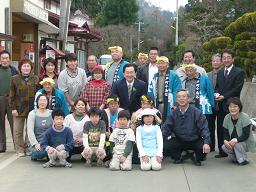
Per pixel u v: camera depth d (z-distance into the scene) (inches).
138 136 194.9
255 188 160.4
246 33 370.9
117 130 193.6
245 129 200.2
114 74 230.5
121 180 171.8
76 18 923.4
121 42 1250.6
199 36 820.6
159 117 204.7
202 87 219.5
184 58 226.2
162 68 214.8
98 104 219.5
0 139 225.3
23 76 217.0
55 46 588.1
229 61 221.6
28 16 444.5
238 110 200.5
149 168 189.5
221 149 218.8
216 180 171.9
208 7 832.9
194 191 156.0
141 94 214.2
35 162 203.5
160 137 195.2
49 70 224.1
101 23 1406.3
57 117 195.9
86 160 199.9
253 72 381.7
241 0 712.4
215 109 223.8
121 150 191.6
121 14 1425.9
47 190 157.3
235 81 220.7
